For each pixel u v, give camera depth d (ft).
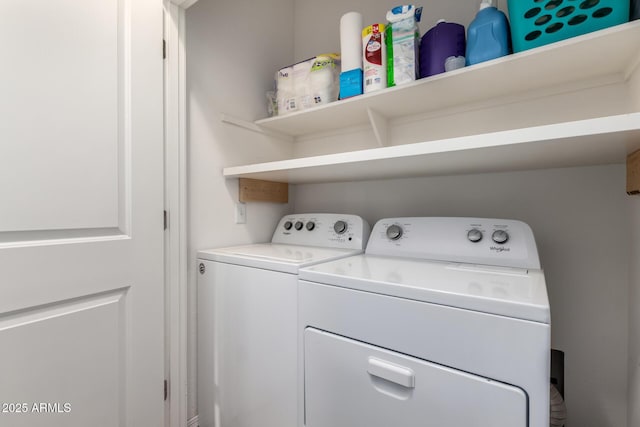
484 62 3.38
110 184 3.42
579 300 3.68
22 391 2.79
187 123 4.41
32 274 2.83
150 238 3.80
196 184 4.53
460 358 2.23
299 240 5.24
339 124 5.54
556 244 3.84
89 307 3.25
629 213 3.34
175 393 4.12
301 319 3.16
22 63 2.76
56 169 2.99
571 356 3.71
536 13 3.09
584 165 3.66
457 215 4.58
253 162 5.45
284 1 6.17
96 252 3.29
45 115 2.91
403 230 4.17
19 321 2.78
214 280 4.16
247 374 3.71
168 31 4.06
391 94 4.11
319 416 2.98
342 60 4.50
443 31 3.80
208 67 4.71
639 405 2.94
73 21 3.11
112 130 3.44
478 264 3.47
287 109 5.16
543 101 3.88
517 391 2.01
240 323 3.81
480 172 4.34
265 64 5.71
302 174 4.77
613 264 3.50
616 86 3.47
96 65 3.29
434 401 2.32
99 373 3.32
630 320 3.31
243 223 5.26
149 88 3.80
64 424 3.05
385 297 2.57
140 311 3.69
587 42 2.89
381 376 2.55
